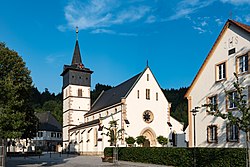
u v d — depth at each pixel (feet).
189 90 130.52
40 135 367.45
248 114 62.69
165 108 204.33
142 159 127.95
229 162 83.82
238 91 65.77
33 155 215.51
